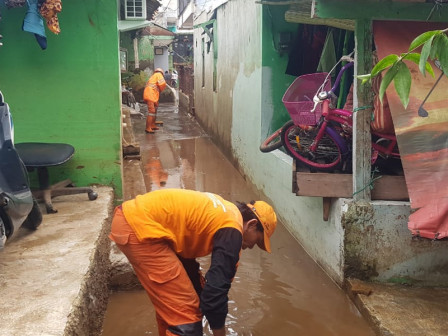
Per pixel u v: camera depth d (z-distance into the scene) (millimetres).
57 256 3613
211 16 11844
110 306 4027
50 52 5277
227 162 10086
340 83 5488
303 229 5445
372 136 4539
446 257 4141
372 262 4184
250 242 2818
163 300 2717
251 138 7891
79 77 5371
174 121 16203
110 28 5324
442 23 4066
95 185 5613
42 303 2895
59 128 5438
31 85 5312
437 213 3551
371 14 3984
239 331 3723
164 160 10227
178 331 2680
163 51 28391
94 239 3965
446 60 1404
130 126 11289
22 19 5176
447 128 3732
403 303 3844
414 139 3744
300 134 4938
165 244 2699
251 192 7891
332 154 4754
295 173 4387
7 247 3799
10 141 3521
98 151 5547
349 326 3770
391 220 4129
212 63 12266
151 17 20531
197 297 2756
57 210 4754
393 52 3941
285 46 6781
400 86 1448
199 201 2688
